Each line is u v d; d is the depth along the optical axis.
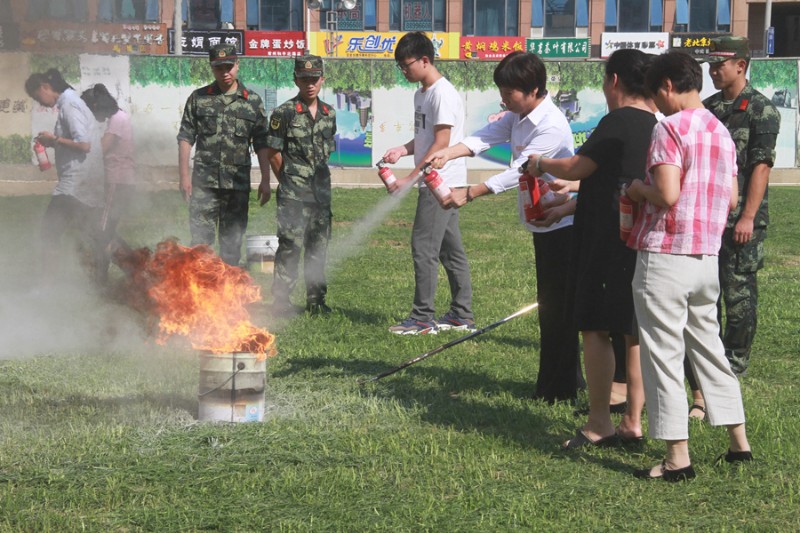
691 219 4.75
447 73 28.92
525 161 6.12
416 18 44.12
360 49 43.41
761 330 8.69
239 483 4.70
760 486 4.76
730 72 6.66
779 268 12.94
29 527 4.17
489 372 7.04
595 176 5.28
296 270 9.16
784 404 6.38
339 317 8.90
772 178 29.94
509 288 10.84
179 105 24.88
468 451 5.20
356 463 5.00
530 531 4.23
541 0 44.50
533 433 5.64
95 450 5.08
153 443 5.21
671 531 4.25
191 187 9.34
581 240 5.33
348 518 4.31
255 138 9.39
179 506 4.42
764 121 6.59
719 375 4.97
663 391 4.81
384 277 11.52
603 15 44.59
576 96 29.23
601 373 5.29
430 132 8.34
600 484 4.80
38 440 5.22
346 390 6.41
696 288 4.81
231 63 9.16
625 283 5.16
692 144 4.75
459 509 4.43
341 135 28.62
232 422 5.55
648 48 44.50
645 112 5.32
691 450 5.30
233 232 9.40
